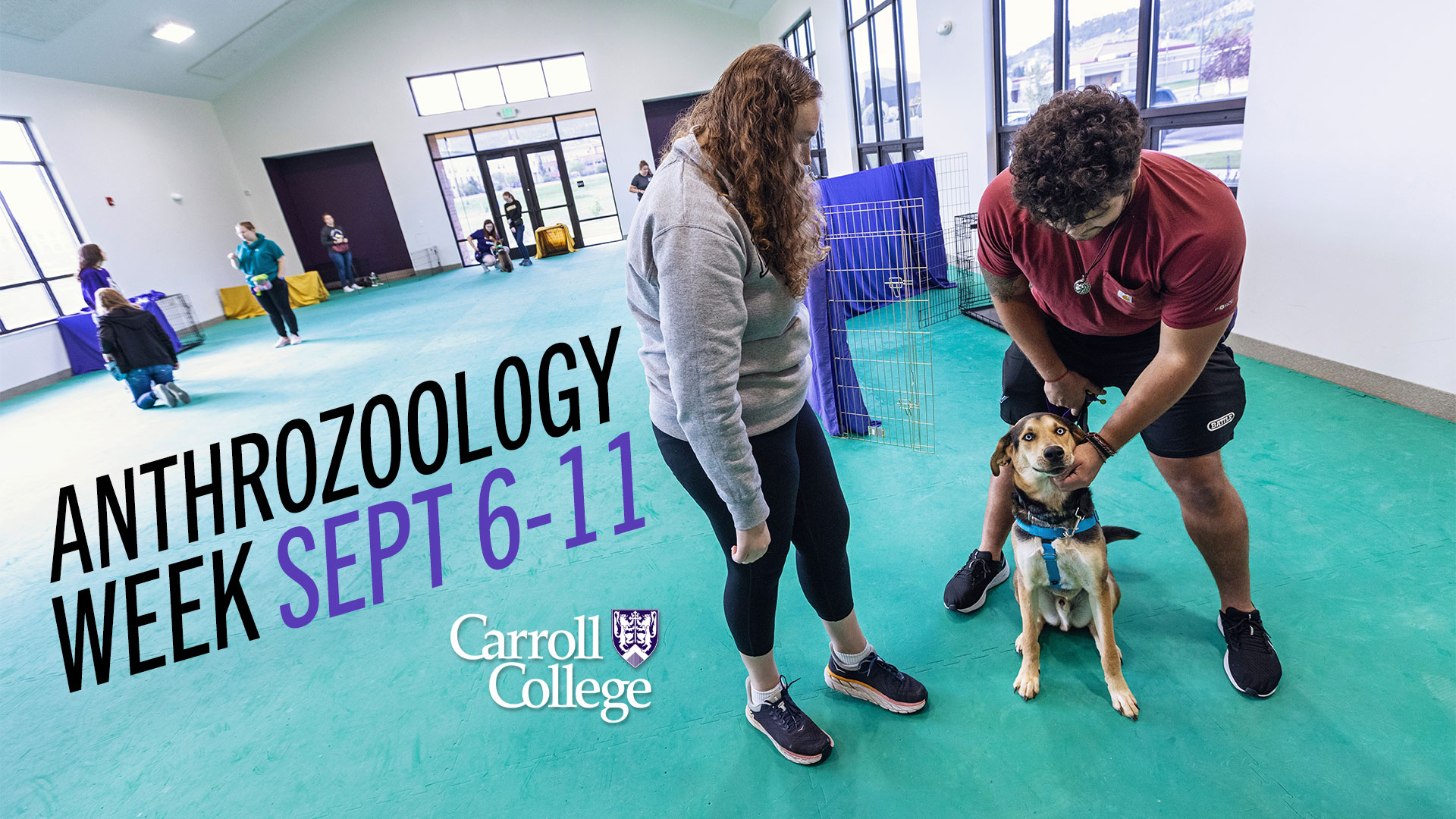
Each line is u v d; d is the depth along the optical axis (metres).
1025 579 1.40
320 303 10.43
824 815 1.27
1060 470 1.21
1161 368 1.11
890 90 7.40
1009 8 4.72
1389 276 2.28
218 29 9.39
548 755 1.51
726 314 0.85
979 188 5.36
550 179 12.45
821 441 1.23
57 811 1.54
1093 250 1.11
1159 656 1.49
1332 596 1.58
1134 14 3.62
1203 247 0.98
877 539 2.08
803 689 1.56
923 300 4.70
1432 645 1.41
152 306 7.55
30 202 7.61
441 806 1.42
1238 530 1.33
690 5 11.79
